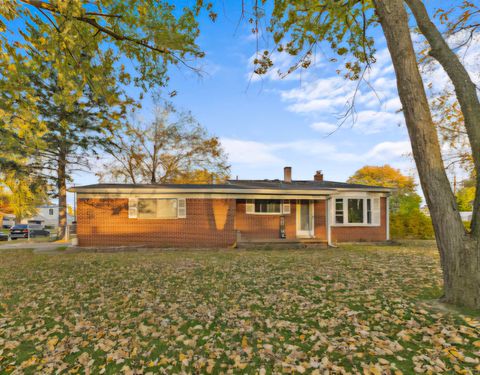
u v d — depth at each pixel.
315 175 21.41
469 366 3.17
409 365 3.26
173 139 26.20
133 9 6.07
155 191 14.77
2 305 5.83
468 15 7.46
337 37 7.91
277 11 6.98
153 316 5.03
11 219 46.41
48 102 17.56
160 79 7.81
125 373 3.38
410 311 4.71
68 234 21.19
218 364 3.51
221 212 15.13
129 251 13.60
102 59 6.91
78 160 20.78
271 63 7.41
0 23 4.82
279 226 16.50
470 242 4.57
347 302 5.42
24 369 3.54
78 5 5.10
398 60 5.00
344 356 3.53
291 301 5.65
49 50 5.38
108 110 18.11
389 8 5.08
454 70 4.76
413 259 9.89
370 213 17.00
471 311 4.38
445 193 4.73
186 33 6.77
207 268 8.92
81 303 5.85
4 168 18.22
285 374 3.26
